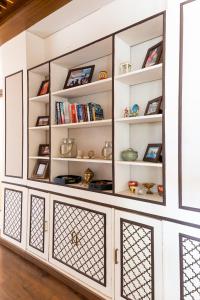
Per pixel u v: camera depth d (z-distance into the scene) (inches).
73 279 82.0
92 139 96.6
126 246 67.7
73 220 83.1
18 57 110.3
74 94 97.1
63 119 95.2
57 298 76.7
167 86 59.3
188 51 56.1
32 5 88.2
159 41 75.8
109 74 90.3
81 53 88.5
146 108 74.1
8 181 114.8
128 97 80.6
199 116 54.6
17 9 93.4
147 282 62.6
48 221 93.3
